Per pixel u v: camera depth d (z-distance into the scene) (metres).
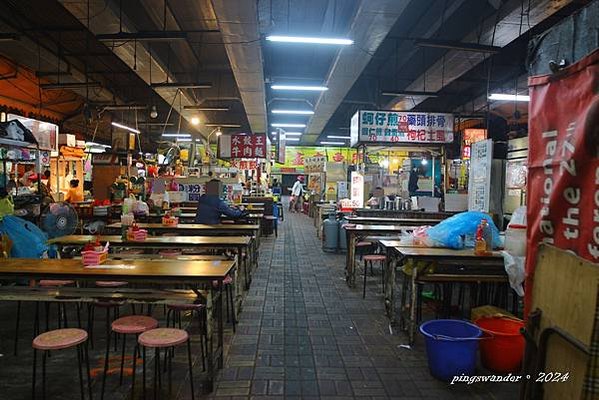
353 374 3.40
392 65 12.79
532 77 2.28
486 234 4.29
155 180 8.98
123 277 3.15
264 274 7.10
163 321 4.60
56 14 8.89
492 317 3.67
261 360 3.64
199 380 3.26
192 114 16.42
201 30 8.88
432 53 10.95
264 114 15.20
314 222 15.57
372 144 9.23
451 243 4.32
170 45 10.99
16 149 6.98
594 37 2.05
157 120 19.55
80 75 11.55
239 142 11.81
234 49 8.42
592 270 1.66
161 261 3.70
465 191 10.03
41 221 6.18
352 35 7.73
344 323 4.62
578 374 1.70
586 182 1.85
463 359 3.24
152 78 11.10
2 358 3.61
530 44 2.60
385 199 9.46
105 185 11.16
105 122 16.06
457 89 14.13
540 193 2.16
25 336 4.10
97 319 4.62
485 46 7.32
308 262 8.25
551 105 2.11
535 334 2.04
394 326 4.50
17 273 3.23
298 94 16.62
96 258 3.47
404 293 4.41
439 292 5.07
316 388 3.17
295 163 25.81
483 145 6.51
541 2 6.50
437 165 10.98
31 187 7.60
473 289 4.78
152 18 9.04
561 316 1.84
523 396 2.06
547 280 1.99
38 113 12.08
